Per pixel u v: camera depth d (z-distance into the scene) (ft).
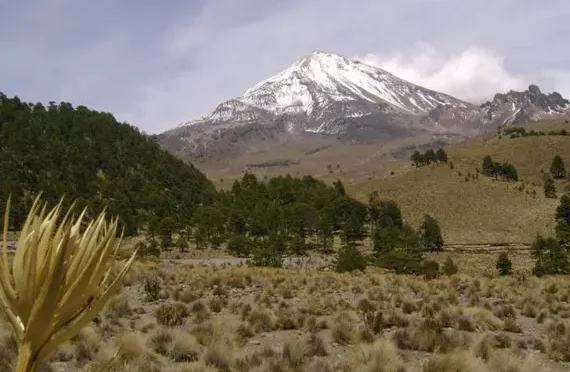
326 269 253.44
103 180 529.86
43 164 504.84
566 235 375.25
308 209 419.33
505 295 72.90
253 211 454.81
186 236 397.19
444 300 66.74
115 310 49.26
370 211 497.46
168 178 620.08
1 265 4.22
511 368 30.01
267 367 30.96
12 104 647.97
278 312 52.75
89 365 28.71
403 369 30.71
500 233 470.39
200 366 29.45
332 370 31.91
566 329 45.16
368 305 57.26
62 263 4.12
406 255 238.68
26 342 4.09
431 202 586.04
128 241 345.31
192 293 65.36
